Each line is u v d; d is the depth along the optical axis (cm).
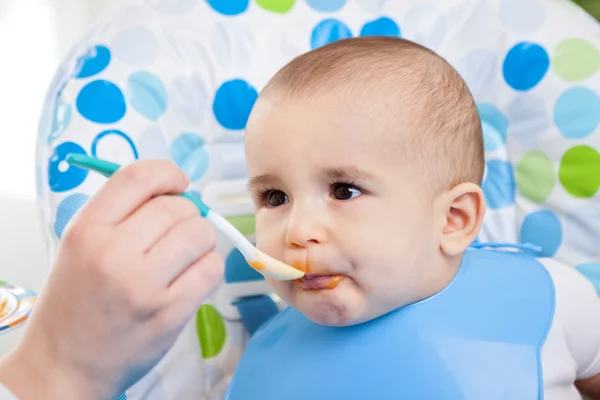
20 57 144
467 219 71
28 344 43
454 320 70
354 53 70
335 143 64
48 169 79
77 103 82
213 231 44
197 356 84
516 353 68
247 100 92
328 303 64
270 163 66
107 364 43
